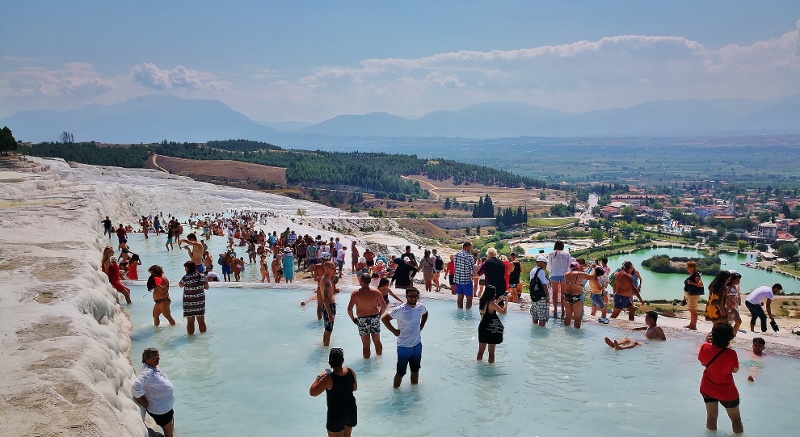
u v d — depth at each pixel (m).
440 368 12.59
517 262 19.27
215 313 17.05
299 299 18.88
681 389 11.40
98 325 10.38
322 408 10.48
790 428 9.65
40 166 62.22
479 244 183.88
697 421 9.98
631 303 15.98
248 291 19.91
